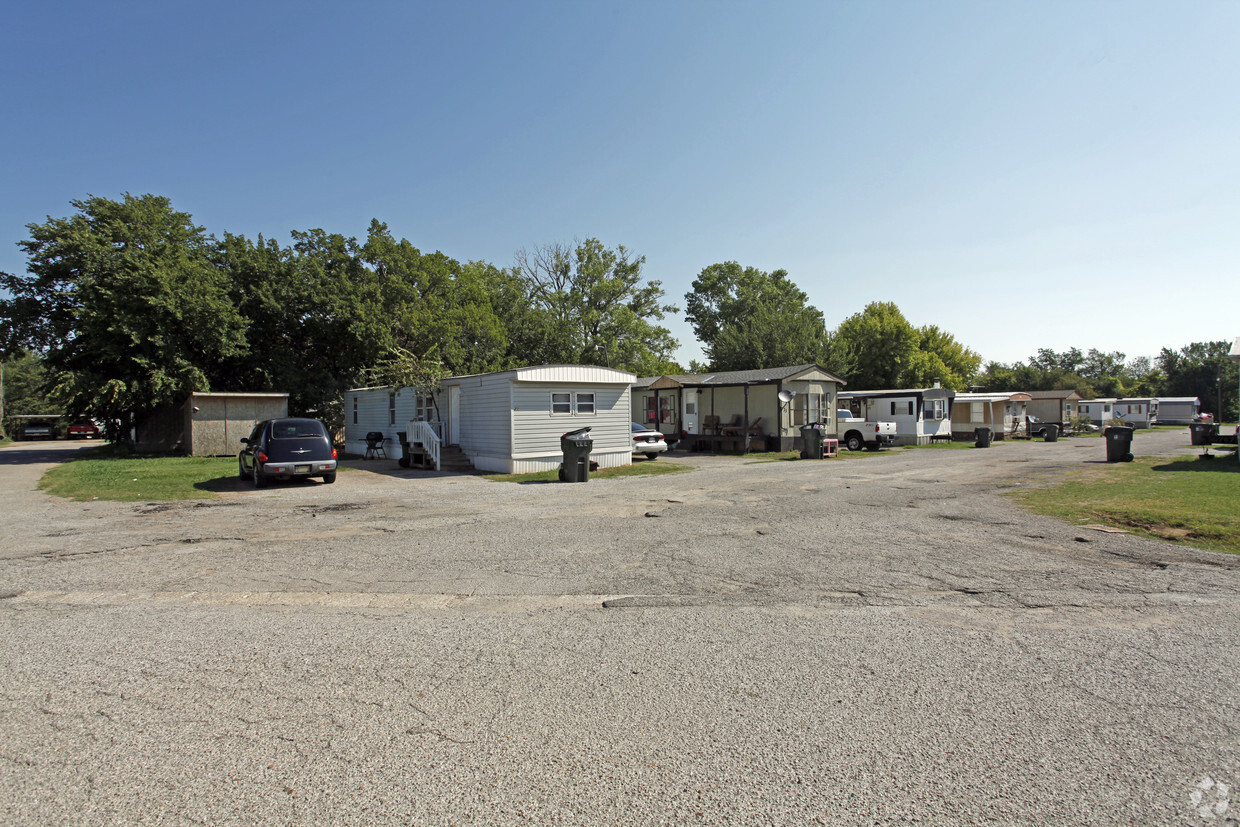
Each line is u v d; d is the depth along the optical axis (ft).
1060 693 12.53
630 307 152.15
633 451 70.90
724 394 92.02
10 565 24.08
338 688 12.91
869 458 72.43
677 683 13.09
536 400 60.54
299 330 101.55
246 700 12.38
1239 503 33.86
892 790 9.37
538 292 146.30
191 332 84.94
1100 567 22.47
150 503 41.16
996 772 9.80
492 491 46.44
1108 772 9.76
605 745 10.68
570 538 28.19
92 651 15.03
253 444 51.42
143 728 11.28
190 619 17.48
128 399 80.43
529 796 9.27
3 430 142.61
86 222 83.92
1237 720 11.35
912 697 12.40
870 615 17.46
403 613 17.93
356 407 89.71
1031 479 48.14
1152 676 13.29
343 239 104.78
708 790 9.40
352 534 29.81
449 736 10.98
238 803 9.11
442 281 111.24
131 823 8.66
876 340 155.22
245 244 99.14
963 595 19.31
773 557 24.25
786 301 187.62
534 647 15.16
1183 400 197.47
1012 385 219.20
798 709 11.93
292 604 18.89
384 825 8.64
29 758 10.31
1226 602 18.43
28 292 87.56
